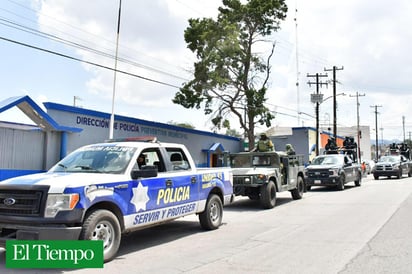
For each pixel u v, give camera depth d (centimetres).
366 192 1959
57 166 753
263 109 2861
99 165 728
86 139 1806
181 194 845
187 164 904
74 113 1748
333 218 1134
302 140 4450
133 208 709
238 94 2950
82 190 614
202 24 2719
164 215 791
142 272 598
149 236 901
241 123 2997
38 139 1572
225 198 1034
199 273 590
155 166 737
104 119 1923
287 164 1612
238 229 988
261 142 1620
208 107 2842
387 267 610
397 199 1591
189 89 2750
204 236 897
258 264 639
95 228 629
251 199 1611
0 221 612
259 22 2908
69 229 591
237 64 2880
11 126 1472
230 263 647
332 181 2103
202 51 2731
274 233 923
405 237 838
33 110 1470
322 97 4122
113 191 671
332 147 3278
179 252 735
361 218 1116
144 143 800
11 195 614
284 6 2895
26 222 593
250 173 1416
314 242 807
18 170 1466
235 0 2866
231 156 1616
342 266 619
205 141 3008
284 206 1488
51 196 596
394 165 3120
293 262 648
